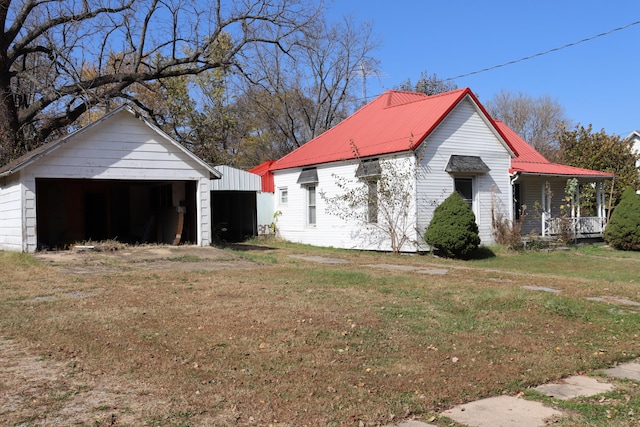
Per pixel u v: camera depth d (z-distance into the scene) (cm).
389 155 1944
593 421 479
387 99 2434
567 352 700
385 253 1962
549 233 2247
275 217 2580
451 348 695
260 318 814
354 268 1478
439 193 1930
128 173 1630
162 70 2645
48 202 2002
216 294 1007
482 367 623
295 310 872
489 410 504
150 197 2255
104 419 455
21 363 604
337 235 2186
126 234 2209
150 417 462
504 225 2059
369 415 479
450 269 1498
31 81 2577
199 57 2914
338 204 2167
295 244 2316
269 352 654
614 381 598
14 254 1431
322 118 4484
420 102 2147
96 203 2095
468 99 2011
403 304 951
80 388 528
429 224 1859
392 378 577
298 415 475
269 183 2683
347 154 2109
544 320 874
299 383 554
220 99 3653
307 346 683
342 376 578
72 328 752
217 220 2742
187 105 3219
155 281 1153
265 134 4534
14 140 2333
